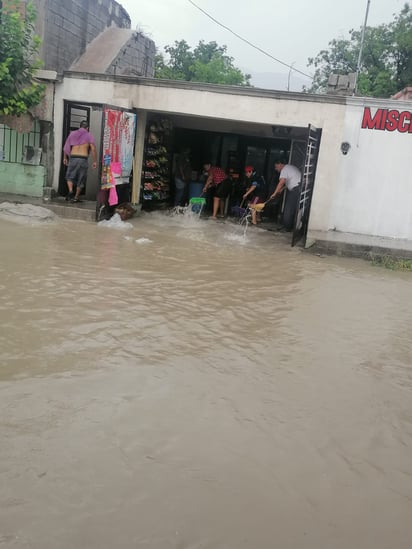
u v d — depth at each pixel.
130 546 2.61
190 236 10.77
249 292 7.19
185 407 3.97
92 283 6.75
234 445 3.56
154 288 6.85
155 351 4.91
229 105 11.80
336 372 4.91
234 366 4.79
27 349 4.66
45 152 12.52
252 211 13.13
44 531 2.65
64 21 14.28
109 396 4.01
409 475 3.44
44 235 9.24
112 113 10.88
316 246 10.56
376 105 11.15
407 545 2.82
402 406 4.37
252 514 2.93
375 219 11.68
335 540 2.80
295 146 14.42
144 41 18.69
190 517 2.85
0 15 10.87
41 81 12.12
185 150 14.45
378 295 7.80
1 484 2.95
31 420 3.59
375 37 30.31
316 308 6.82
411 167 11.31
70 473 3.10
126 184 12.52
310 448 3.62
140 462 3.27
